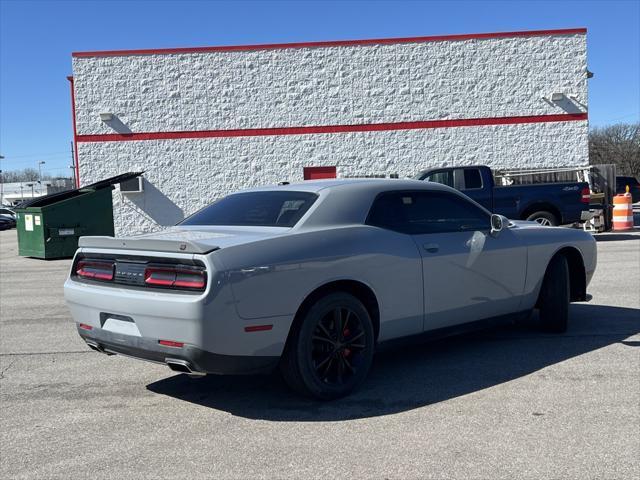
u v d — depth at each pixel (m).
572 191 14.40
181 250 4.07
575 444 3.68
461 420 4.11
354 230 4.75
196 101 20.73
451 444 3.73
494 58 20.44
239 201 5.38
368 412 4.31
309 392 4.43
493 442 3.74
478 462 3.47
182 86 20.69
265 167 20.83
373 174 20.70
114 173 20.78
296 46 20.58
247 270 4.05
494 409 4.29
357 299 4.65
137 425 4.19
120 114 20.69
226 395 4.79
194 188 20.84
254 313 4.08
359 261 4.63
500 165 20.58
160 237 4.56
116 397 4.80
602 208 16.94
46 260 16.73
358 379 4.67
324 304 4.43
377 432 3.95
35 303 9.44
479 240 5.51
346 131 20.70
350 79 20.61
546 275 6.31
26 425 4.23
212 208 5.51
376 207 5.02
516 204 14.19
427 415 4.22
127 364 5.75
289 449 3.72
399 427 4.02
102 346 4.63
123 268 4.43
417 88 20.58
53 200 17.80
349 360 4.67
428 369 5.29
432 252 5.13
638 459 3.47
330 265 4.46
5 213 54.84
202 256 3.99
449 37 20.44
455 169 14.12
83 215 17.25
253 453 3.68
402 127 20.64
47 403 4.68
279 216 4.78
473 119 20.55
